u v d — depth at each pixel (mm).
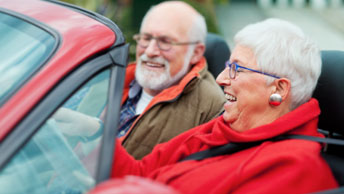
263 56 1362
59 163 1007
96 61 1078
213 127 1518
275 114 1390
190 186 1322
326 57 1595
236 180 1219
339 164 1405
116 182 809
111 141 1012
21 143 896
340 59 1557
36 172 957
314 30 14688
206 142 1433
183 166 1417
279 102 1353
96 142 1026
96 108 1057
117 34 1187
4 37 1111
